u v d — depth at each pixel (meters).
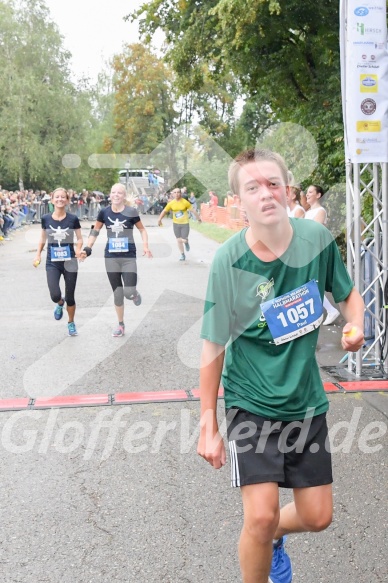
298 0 10.62
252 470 2.42
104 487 3.91
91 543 3.30
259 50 11.52
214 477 4.04
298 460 2.49
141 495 3.81
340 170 8.16
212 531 3.41
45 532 3.41
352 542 3.30
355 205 5.86
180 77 12.73
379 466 4.16
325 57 11.45
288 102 11.87
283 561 2.75
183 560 3.15
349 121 5.76
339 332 7.73
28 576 3.03
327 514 2.48
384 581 2.97
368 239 6.35
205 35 12.73
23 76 35.50
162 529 3.44
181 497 3.79
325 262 2.54
